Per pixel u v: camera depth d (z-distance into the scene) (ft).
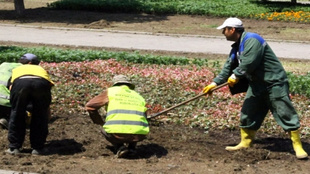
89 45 83.05
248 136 37.24
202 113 45.62
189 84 55.36
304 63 72.59
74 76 58.03
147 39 91.61
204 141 39.88
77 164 33.68
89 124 43.11
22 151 36.68
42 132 35.81
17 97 35.04
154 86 54.29
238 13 121.49
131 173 32.04
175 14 124.16
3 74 41.22
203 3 132.36
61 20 113.29
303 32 104.17
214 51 80.48
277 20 118.21
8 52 68.18
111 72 59.67
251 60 34.81
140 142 38.50
